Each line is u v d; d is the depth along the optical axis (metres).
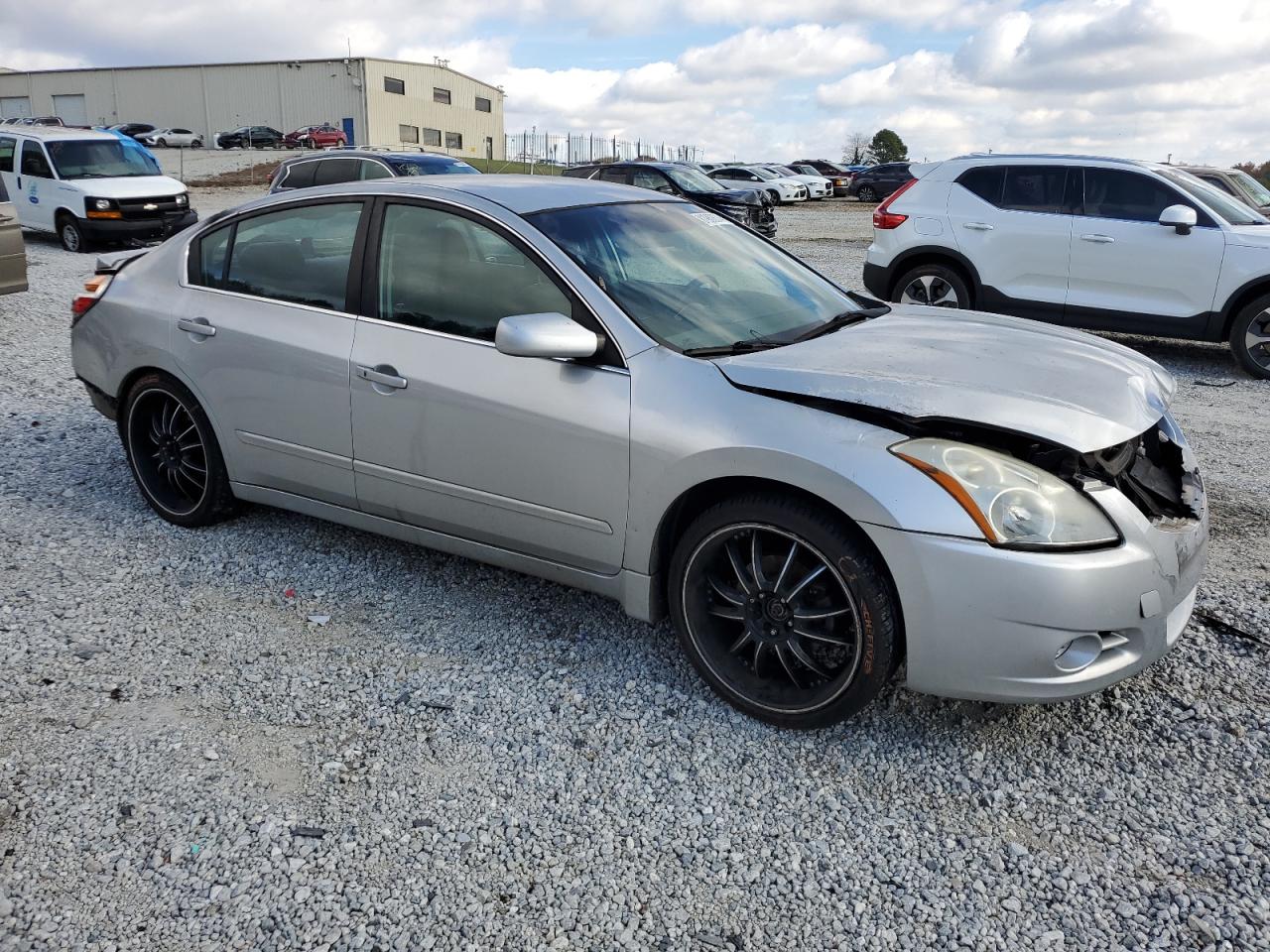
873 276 9.71
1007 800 2.71
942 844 2.54
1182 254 8.07
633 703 3.17
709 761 2.88
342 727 3.02
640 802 2.70
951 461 2.66
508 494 3.37
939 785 2.77
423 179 3.89
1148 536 2.72
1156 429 3.39
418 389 3.48
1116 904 2.33
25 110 67.56
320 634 3.59
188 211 15.48
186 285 4.26
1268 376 7.95
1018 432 2.63
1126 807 2.67
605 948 2.21
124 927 2.26
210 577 4.03
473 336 3.41
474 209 3.48
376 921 2.28
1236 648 3.48
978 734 3.00
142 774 2.78
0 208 8.95
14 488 4.99
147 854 2.48
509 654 3.46
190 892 2.37
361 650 3.48
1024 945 2.22
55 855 2.47
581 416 3.14
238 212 4.18
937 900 2.36
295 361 3.81
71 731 2.97
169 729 2.99
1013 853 2.50
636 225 3.71
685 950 2.21
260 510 4.74
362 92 62.12
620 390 3.09
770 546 2.97
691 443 2.93
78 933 2.24
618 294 3.26
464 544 3.63
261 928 2.26
